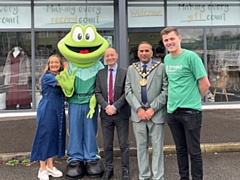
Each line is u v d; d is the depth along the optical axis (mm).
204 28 10297
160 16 10141
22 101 9836
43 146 4535
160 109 4172
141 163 4289
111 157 4586
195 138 3904
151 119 4180
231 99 10461
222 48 10406
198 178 3959
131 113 4359
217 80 10406
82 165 4750
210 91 10352
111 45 10008
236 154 5695
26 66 9797
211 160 5375
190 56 3789
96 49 4801
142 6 10070
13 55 9750
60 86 4621
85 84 4695
